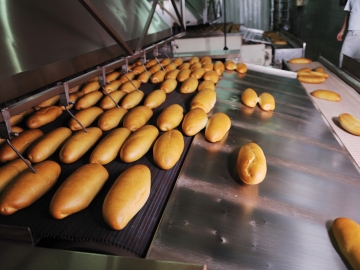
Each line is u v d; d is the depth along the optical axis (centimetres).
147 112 112
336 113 151
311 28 776
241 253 62
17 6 98
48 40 99
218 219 70
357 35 361
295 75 206
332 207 77
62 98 94
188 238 64
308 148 105
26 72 82
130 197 66
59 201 67
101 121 107
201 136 104
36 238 65
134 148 86
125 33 157
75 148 88
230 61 203
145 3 245
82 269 46
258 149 90
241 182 83
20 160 86
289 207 76
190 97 137
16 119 112
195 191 78
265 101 135
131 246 62
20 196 71
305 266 61
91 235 64
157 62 191
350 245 61
